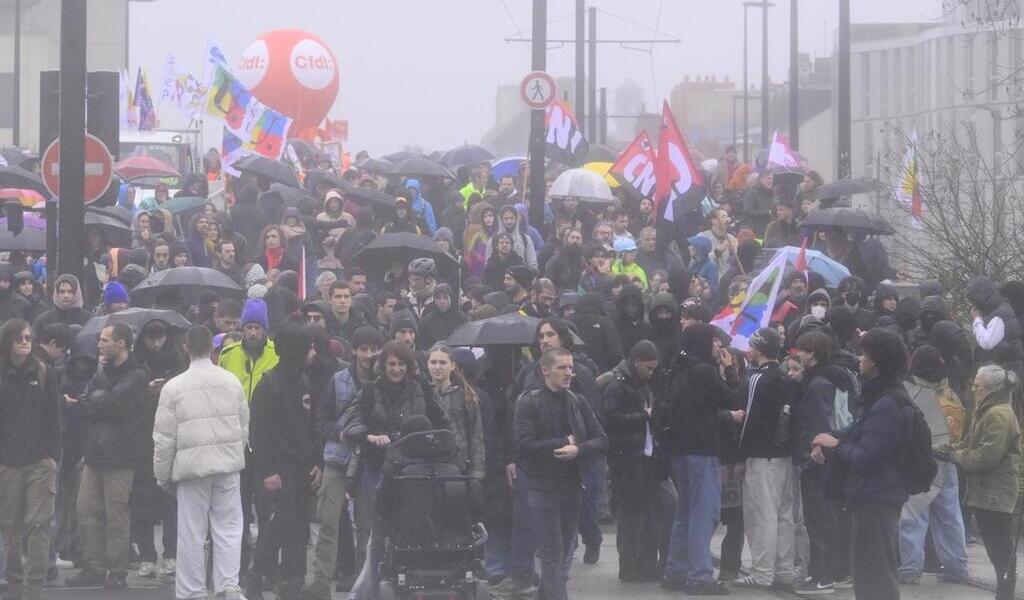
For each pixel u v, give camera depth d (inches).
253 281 2096.5
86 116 1759.4
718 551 1700.3
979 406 1396.4
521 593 1433.3
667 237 2347.4
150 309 1604.3
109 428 1455.5
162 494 1536.7
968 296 1707.7
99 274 2203.5
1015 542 1429.6
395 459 1263.5
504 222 2412.6
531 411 1330.0
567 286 2297.0
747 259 2363.4
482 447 1392.7
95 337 1519.4
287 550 1397.6
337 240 2347.4
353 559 1504.7
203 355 1386.6
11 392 1366.9
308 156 3646.7
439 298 1819.6
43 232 2164.1
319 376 1478.8
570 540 1357.0
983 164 2372.0
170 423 1371.8
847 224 2171.5
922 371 1524.4
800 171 2977.4
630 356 1513.3
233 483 1397.6
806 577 1505.9
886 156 2696.9
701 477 1451.8
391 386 1354.6
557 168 3469.5
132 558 1610.5
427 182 3120.1
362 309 1822.1
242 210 2571.4
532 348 1545.3
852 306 1796.3
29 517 1375.5
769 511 1467.8
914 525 1521.9
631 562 1518.2
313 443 1403.8
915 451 1205.7
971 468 1387.8
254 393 1397.6
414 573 1253.1
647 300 2084.2
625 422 1499.8
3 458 1368.1
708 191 3058.6
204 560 1416.1
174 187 3828.7
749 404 1462.8
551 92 2618.1
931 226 2282.2
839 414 1439.5
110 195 1749.5
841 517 1471.5
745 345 1743.4
